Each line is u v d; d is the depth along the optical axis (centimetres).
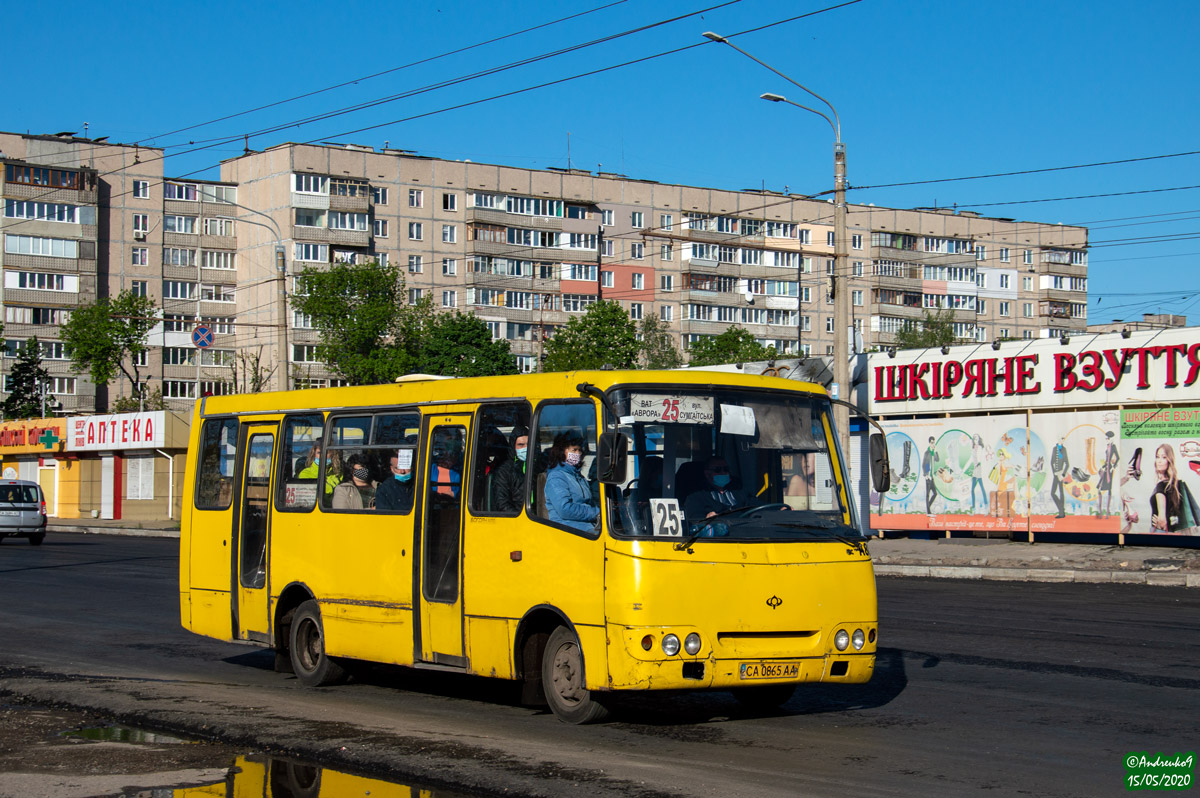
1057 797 643
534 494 882
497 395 937
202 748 806
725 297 9069
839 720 877
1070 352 2616
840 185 2522
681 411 844
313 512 1102
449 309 8688
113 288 8694
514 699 1002
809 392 904
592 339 7706
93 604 1825
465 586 930
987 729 834
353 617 1041
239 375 8894
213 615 1224
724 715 902
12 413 8012
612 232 9056
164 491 5366
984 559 2425
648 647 788
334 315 8025
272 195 8475
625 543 801
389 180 8575
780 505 858
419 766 715
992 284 9844
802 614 827
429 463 985
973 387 2792
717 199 9262
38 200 8331
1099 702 931
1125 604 1691
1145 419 2486
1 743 826
